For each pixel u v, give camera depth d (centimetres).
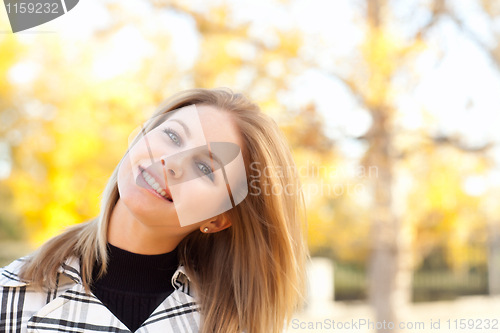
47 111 485
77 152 426
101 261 116
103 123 432
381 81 359
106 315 110
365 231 485
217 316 129
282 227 133
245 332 134
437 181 414
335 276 942
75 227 126
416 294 979
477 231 494
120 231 116
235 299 134
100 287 114
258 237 133
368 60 358
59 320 106
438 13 395
